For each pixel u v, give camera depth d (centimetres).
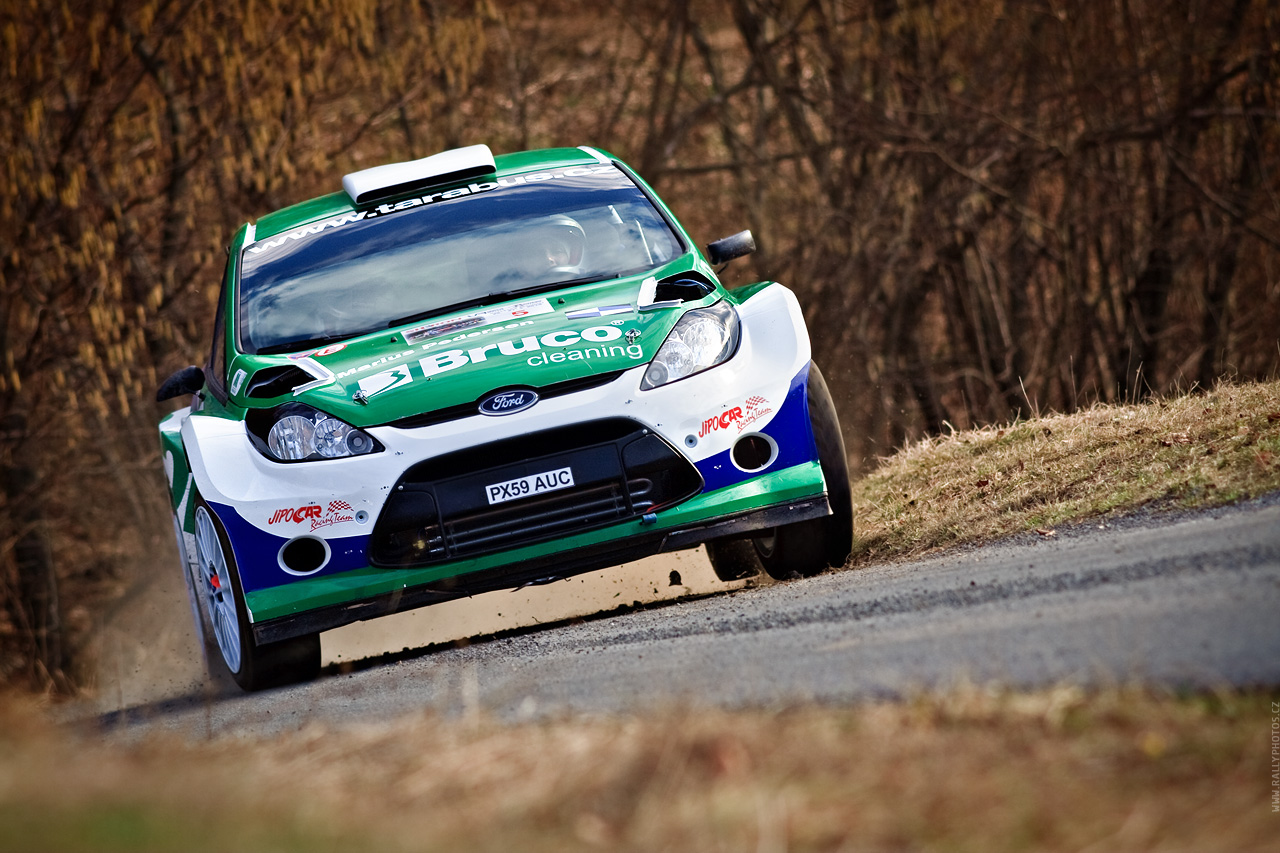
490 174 2402
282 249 2253
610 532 1720
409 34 5506
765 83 6172
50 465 5191
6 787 799
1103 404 2497
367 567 1717
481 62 6056
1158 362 6138
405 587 1708
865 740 809
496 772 830
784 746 807
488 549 1712
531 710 1092
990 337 6300
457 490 1706
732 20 6725
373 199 2356
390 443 1714
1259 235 5497
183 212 5362
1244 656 877
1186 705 809
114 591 5538
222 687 2044
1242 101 5825
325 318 2047
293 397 1802
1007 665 964
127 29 4962
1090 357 6222
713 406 1764
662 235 2169
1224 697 808
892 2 5897
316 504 1716
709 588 2184
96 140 5050
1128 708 815
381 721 1104
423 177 2364
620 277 2031
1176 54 5584
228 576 1786
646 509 1739
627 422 1730
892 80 6109
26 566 4869
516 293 2020
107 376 4975
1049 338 6344
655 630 1505
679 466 1745
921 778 733
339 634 2309
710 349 1808
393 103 5522
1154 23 5775
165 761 931
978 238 5997
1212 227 6122
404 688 1420
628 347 1784
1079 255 6300
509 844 697
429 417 1728
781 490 1775
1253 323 6303
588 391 1731
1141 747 749
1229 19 5647
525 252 2128
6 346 4712
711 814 711
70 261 4781
